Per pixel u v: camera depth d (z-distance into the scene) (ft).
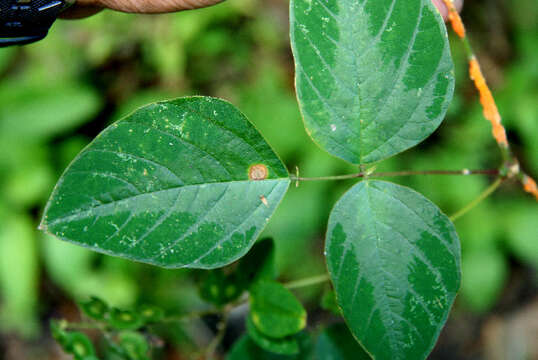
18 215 2.57
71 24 2.75
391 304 1.06
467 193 2.54
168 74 2.83
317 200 2.47
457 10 1.16
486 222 2.56
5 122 2.59
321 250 2.58
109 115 2.87
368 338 1.05
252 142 1.05
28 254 2.52
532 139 2.60
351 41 1.05
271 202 1.06
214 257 1.04
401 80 1.06
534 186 1.16
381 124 1.06
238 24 2.86
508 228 2.56
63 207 1.01
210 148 1.04
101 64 2.83
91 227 1.02
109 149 1.02
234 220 1.05
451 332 2.69
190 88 2.87
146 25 2.73
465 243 2.55
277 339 1.17
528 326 2.65
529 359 2.58
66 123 2.62
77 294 2.50
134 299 2.48
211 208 1.05
